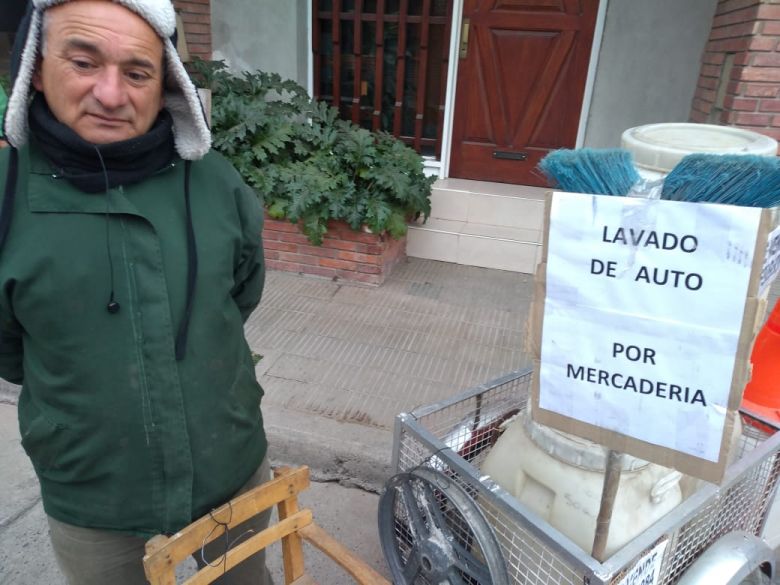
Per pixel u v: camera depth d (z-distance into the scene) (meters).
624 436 1.14
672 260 1.00
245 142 4.46
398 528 1.77
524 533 1.46
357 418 2.87
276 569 2.29
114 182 1.17
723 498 1.61
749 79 3.51
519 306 4.14
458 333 3.74
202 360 1.30
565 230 1.09
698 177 1.04
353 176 4.41
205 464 1.37
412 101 5.37
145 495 1.33
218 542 1.59
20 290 1.14
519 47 4.88
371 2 5.12
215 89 4.85
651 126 1.69
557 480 1.49
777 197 0.98
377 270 4.30
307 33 5.38
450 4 4.86
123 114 1.16
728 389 1.01
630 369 1.10
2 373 1.38
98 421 1.23
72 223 1.15
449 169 5.37
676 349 1.04
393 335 3.68
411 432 1.68
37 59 1.15
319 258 4.40
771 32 3.38
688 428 1.07
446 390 3.13
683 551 1.57
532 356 1.21
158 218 1.24
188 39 5.20
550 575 1.41
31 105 1.17
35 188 1.15
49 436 1.25
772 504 1.89
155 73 1.18
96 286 1.17
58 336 1.18
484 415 1.94
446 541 1.53
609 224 1.05
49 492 1.35
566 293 1.12
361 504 2.60
